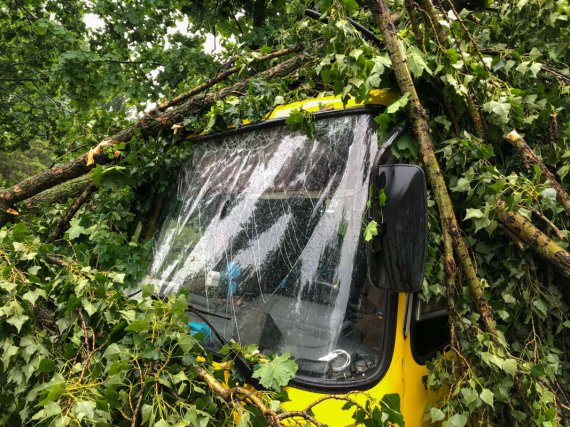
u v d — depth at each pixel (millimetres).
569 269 2256
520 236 2346
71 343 1999
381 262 1825
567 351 2562
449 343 2393
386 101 2389
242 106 2865
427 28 2568
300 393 1925
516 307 2438
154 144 3230
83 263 2365
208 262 2531
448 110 2514
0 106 10578
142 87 6652
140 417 1787
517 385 2090
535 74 2701
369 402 1747
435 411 1994
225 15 7188
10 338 1987
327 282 2111
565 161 2617
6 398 2016
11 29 10227
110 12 7410
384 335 2010
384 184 1820
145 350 1820
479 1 3393
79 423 1578
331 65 2482
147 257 2801
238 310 2279
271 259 2309
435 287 2188
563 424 2277
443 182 2209
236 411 1753
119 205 3096
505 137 2469
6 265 2236
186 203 2879
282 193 2443
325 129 2436
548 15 2938
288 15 6188
